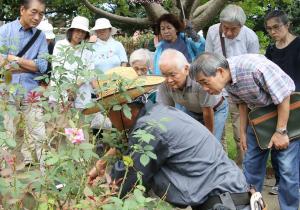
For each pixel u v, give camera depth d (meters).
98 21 6.10
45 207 2.08
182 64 3.77
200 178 2.58
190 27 5.22
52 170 2.14
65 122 2.38
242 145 4.15
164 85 4.06
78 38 4.95
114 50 6.04
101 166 2.62
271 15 4.55
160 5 7.25
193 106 4.03
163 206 2.39
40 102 2.53
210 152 2.61
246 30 5.11
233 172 2.64
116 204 1.99
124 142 2.66
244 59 3.50
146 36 10.68
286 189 3.87
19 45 4.32
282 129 3.67
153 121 2.40
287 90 3.55
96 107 2.54
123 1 7.75
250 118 3.80
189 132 2.57
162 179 2.64
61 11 10.14
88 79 2.49
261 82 3.50
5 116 2.47
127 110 2.43
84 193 2.10
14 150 2.31
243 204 2.59
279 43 4.64
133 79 2.53
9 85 2.53
